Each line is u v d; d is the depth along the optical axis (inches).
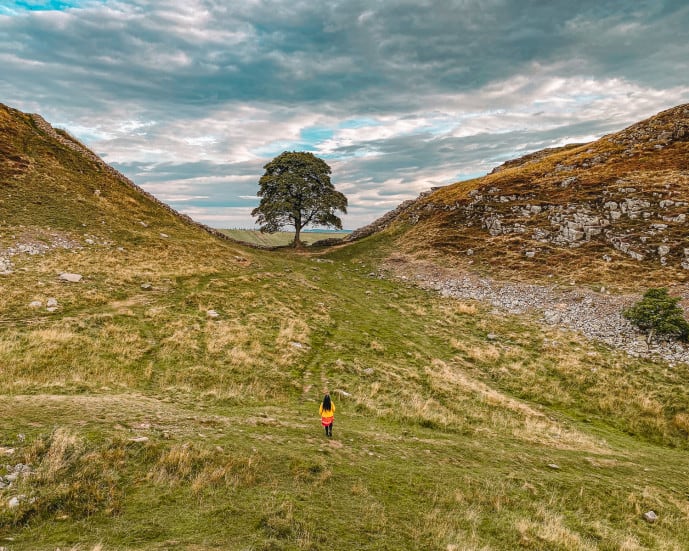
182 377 860.0
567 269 1822.1
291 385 895.7
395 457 614.9
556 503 546.0
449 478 567.2
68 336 925.8
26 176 2063.2
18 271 1289.4
